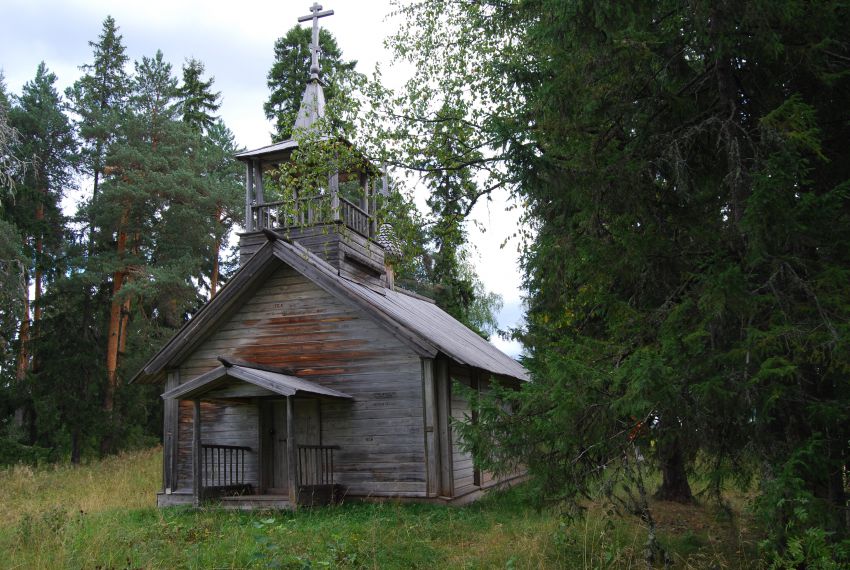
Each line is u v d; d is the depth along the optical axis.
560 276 9.34
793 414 6.86
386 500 14.35
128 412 30.08
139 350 30.98
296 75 33.53
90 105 32.75
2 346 29.31
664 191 8.28
